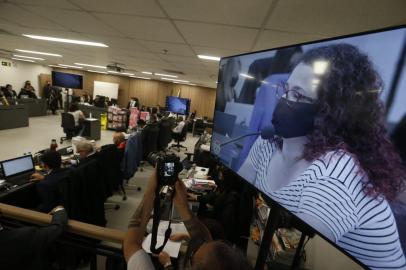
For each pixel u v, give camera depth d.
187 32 2.64
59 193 2.11
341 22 1.83
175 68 6.25
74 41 4.08
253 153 1.05
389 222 0.57
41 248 1.17
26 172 2.67
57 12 2.46
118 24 2.64
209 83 9.88
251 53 1.11
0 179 2.43
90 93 14.02
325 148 0.73
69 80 10.32
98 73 13.80
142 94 13.84
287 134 0.87
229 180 2.26
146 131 4.77
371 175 0.61
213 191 2.55
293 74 0.86
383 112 0.59
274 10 1.76
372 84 0.62
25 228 1.21
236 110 1.21
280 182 0.89
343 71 0.70
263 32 2.31
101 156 2.88
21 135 6.59
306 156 0.79
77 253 1.65
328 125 0.73
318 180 0.75
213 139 1.43
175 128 7.33
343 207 0.68
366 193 0.62
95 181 2.38
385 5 1.47
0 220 1.28
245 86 1.14
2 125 6.84
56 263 1.72
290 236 1.58
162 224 1.51
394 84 0.57
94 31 3.12
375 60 0.62
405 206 0.54
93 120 7.08
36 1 2.21
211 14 2.01
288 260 1.51
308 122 0.80
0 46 6.36
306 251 1.73
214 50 3.37
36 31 3.59
